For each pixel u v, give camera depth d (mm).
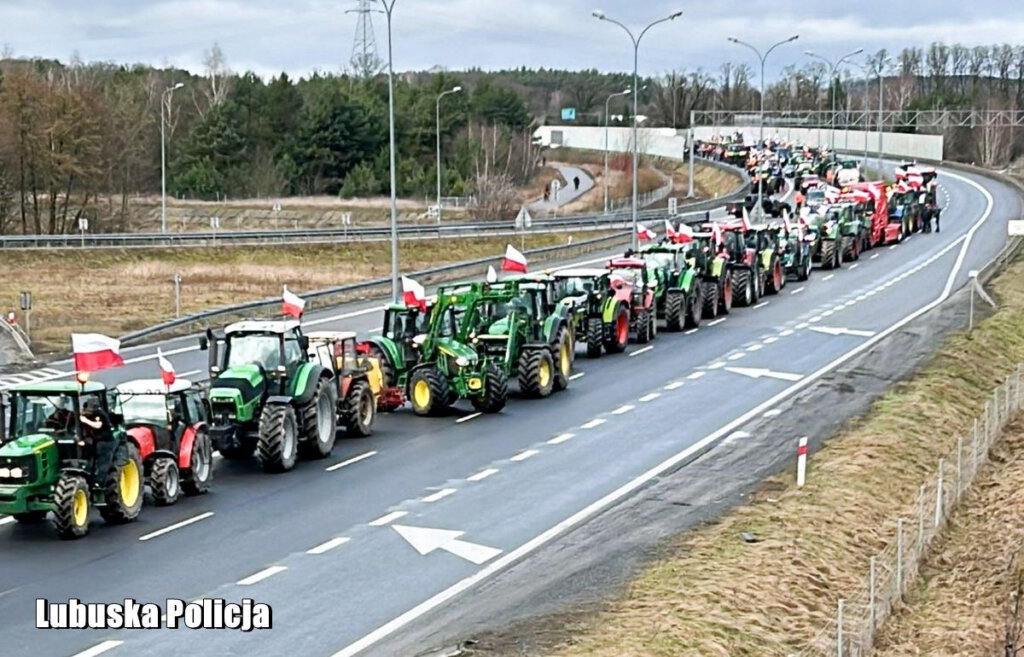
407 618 19750
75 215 94812
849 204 74312
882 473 29016
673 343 47625
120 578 21531
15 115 87000
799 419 34312
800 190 98875
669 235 62562
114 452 24328
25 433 23766
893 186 85062
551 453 30812
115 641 18750
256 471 29281
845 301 57844
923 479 29391
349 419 32344
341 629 19297
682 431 33062
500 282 38625
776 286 60812
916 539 25266
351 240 81062
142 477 25203
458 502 26500
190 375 43000
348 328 52906
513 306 37625
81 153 90438
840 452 30469
